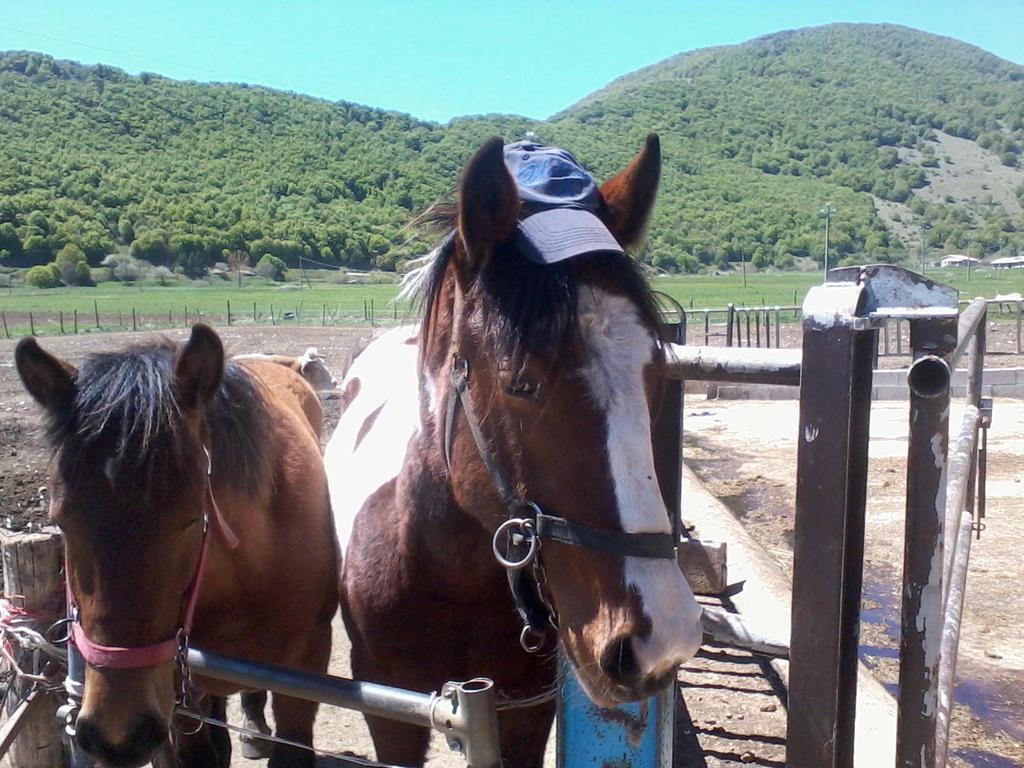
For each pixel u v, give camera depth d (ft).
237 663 6.81
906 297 5.84
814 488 6.05
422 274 7.18
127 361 6.96
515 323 5.54
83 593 6.56
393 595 7.58
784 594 15.42
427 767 10.82
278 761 9.53
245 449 8.09
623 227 6.60
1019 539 20.92
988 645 15.30
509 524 5.82
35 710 9.35
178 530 6.70
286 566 8.97
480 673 7.58
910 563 5.74
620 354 5.49
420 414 7.23
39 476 23.88
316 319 99.09
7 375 45.52
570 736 6.77
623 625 5.27
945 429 5.52
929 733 5.84
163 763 7.87
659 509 5.45
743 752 11.02
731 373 7.00
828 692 6.17
